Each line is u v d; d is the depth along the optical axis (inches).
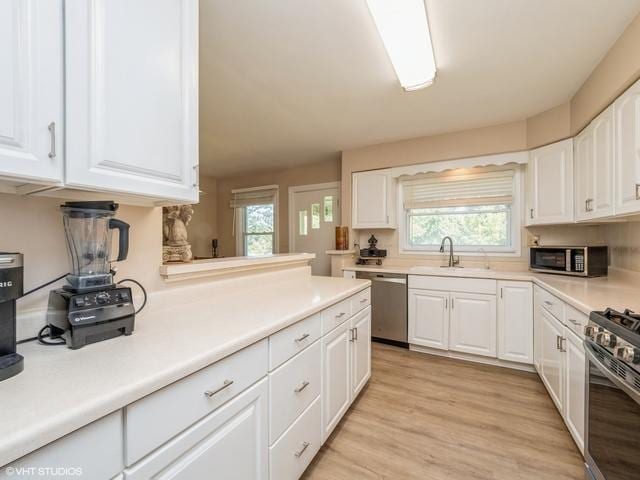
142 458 28.7
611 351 43.4
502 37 67.2
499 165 126.0
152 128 39.9
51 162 30.2
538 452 65.4
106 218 41.3
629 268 88.9
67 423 22.7
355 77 84.3
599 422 48.0
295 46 70.6
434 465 62.0
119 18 35.8
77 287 38.8
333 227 176.9
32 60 28.7
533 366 104.7
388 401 86.2
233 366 39.6
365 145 144.8
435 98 96.7
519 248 125.7
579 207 93.7
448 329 117.3
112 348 36.4
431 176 143.3
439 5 57.6
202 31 65.2
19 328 38.3
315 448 60.6
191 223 206.1
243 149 151.6
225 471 38.1
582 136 91.6
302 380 55.9
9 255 30.1
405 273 125.5
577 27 64.1
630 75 63.0
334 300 67.9
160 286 56.9
